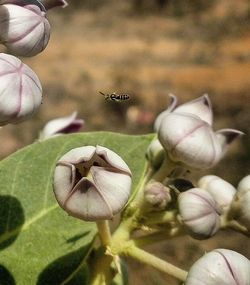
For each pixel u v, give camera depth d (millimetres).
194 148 151
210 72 1114
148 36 1287
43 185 162
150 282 524
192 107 165
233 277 138
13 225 157
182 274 145
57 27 1359
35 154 165
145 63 1174
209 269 139
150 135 169
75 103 1002
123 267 162
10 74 134
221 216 155
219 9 1302
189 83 1091
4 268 151
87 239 154
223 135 161
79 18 1402
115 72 1127
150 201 148
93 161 135
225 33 1235
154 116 976
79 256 152
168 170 155
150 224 150
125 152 167
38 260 152
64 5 159
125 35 1312
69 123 202
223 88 1064
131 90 1048
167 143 153
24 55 150
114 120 935
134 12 1400
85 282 152
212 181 162
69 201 132
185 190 151
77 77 1110
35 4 151
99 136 169
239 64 1132
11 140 819
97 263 151
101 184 132
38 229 157
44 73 1131
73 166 131
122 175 134
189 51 1189
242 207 153
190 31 1267
